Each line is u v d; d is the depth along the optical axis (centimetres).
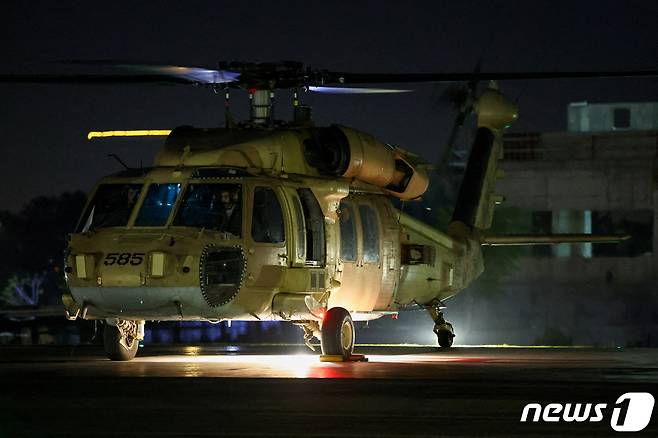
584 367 4762
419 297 6412
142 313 4850
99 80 5559
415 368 4688
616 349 6350
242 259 4853
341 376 4253
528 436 2861
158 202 4969
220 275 4803
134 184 5056
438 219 14575
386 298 5891
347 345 5178
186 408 3312
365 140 5625
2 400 3491
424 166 6106
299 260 5100
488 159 7188
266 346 6875
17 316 15275
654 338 17912
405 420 3089
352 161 5481
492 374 4362
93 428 2981
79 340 11269
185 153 5247
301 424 3028
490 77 5625
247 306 4903
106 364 4972
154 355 5778
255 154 5250
